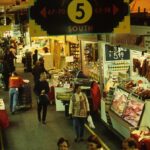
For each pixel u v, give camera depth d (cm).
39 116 1523
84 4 669
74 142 1248
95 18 675
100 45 1513
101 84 1534
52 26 660
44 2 653
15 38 3759
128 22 685
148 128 1036
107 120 1320
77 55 2058
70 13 663
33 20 653
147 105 1055
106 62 1512
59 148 727
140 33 998
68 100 1551
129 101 1169
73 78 1717
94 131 1341
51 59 2617
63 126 1453
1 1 1227
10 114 1681
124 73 1438
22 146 1238
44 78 1589
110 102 1308
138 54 1324
